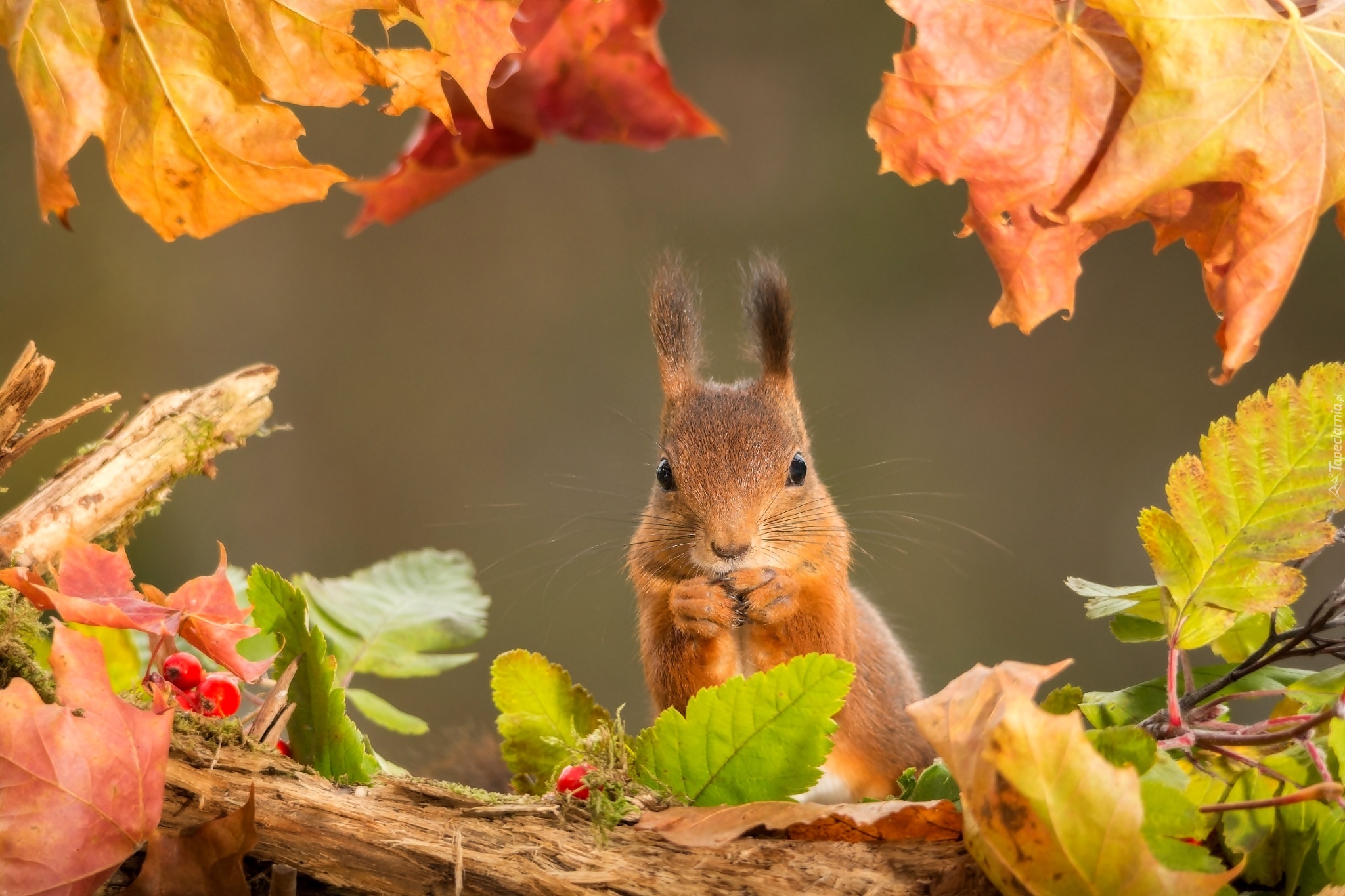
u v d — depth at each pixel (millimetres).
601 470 9234
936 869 3607
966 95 3648
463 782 3791
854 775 3848
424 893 3607
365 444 9383
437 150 3801
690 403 3850
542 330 9852
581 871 3607
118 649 3705
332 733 3631
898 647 4039
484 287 9930
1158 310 9320
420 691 7281
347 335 9742
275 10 3652
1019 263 3670
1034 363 9359
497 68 3775
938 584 8617
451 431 9484
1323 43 3633
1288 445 3633
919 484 8922
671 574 3822
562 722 3689
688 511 3814
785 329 3863
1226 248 3666
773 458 3820
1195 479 3635
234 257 9602
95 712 3600
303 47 3656
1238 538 3631
